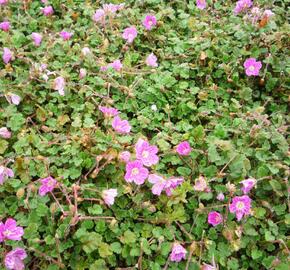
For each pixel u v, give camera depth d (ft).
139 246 1.01
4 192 1.09
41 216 1.03
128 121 1.25
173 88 1.34
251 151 1.17
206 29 1.48
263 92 1.40
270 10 1.54
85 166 1.11
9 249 0.99
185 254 1.02
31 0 1.62
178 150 1.13
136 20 1.53
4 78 1.32
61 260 0.97
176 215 1.05
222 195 1.07
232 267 1.02
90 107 1.25
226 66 1.37
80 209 1.05
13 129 1.19
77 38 1.50
